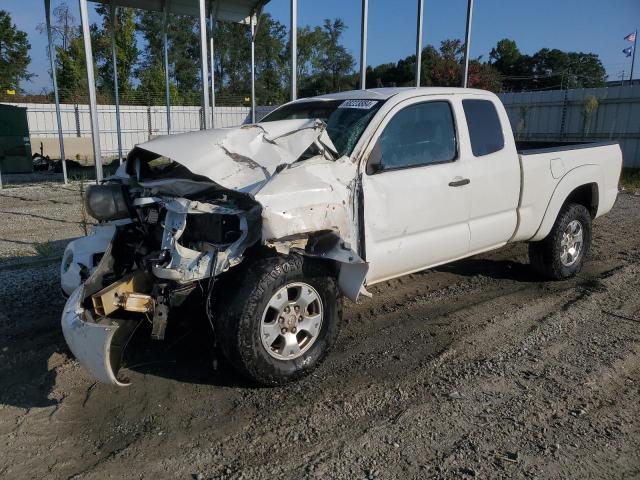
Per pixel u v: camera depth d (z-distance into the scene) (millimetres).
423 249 4742
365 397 3756
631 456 3141
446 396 3771
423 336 4758
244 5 11141
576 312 5332
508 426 3422
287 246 3725
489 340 4680
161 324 3605
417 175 4598
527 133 19469
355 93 5141
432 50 36219
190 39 42844
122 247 3994
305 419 3492
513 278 6441
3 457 3115
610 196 6770
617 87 17328
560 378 4027
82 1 6699
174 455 3145
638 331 4895
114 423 3459
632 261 7215
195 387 3889
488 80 29719
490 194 5230
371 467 3037
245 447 3217
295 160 3924
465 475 2969
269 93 45969
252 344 3602
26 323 4879
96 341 3340
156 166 4605
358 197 4168
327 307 4004
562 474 2980
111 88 35844
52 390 3832
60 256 6832
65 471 3002
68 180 15281
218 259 3523
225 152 3830
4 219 9602
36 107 23234
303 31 49188
